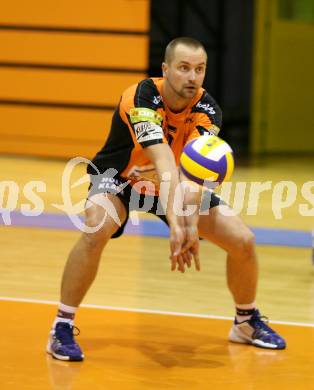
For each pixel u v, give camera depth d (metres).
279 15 35.66
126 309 11.80
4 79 30.44
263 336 10.00
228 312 11.80
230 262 9.82
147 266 14.80
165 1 39.53
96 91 29.67
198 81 8.95
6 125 30.67
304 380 8.82
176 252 8.66
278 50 35.84
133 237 17.33
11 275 13.87
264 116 35.94
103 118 29.72
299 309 12.12
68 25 29.59
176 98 9.14
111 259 15.27
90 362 9.31
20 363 9.20
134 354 9.67
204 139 8.85
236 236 9.49
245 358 9.58
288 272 14.62
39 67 30.06
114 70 29.45
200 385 8.59
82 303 12.10
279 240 17.38
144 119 9.00
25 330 10.53
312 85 37.47
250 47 40.62
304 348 10.03
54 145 30.30
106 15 29.22
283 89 36.44
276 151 36.69
